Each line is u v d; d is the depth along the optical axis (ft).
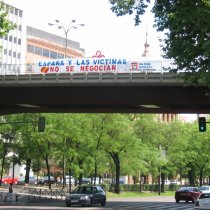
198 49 58.39
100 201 136.36
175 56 62.13
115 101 154.10
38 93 160.66
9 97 163.53
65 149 185.57
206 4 56.24
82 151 188.14
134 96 151.02
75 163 191.42
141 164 220.43
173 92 146.82
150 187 279.08
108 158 217.56
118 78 149.07
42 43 521.24
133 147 207.62
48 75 156.04
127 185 258.98
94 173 211.20
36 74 157.38
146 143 242.37
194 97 144.77
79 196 129.70
